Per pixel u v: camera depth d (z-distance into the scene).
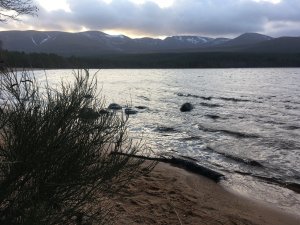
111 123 3.88
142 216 5.78
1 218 3.00
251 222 6.66
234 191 8.78
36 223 3.00
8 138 3.12
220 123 19.91
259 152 13.24
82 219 3.82
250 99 34.69
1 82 3.35
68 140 3.17
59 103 3.32
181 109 25.06
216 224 6.18
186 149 13.40
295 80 69.75
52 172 3.09
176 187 7.97
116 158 3.59
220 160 11.98
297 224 7.15
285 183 9.88
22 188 3.06
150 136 15.57
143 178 8.09
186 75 93.06
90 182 3.30
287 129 18.34
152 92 41.09
